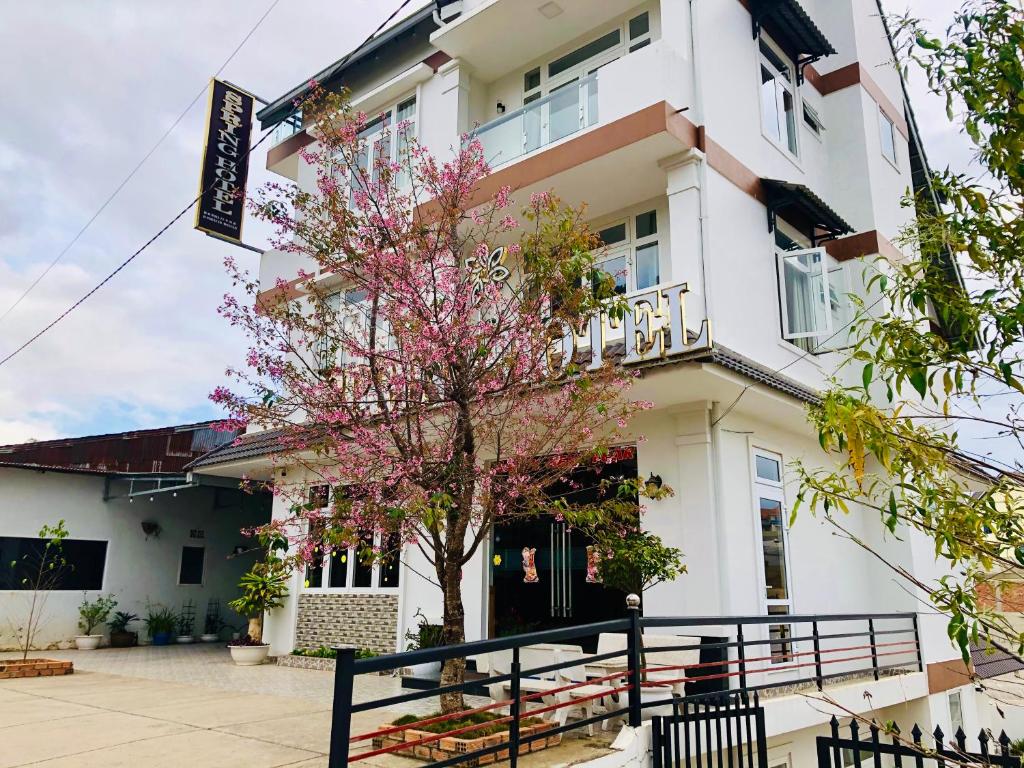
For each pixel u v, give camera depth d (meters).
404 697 4.26
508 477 6.71
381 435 6.62
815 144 13.66
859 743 5.01
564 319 6.80
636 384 8.84
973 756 3.98
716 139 10.68
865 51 14.57
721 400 9.72
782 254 11.55
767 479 10.62
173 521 18.11
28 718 7.66
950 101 3.58
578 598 11.33
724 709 6.72
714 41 11.16
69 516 16.39
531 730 6.20
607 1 12.17
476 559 11.52
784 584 10.40
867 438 3.16
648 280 11.37
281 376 7.01
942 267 3.55
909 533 11.84
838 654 11.23
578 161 10.60
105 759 5.93
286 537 6.62
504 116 12.23
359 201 7.42
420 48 14.78
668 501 9.82
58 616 15.89
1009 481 3.07
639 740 6.17
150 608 17.42
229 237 14.89
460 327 6.59
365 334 7.44
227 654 15.03
